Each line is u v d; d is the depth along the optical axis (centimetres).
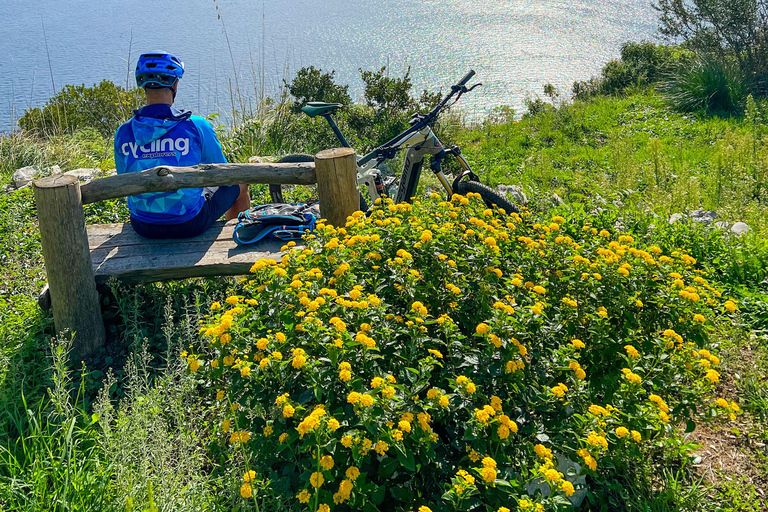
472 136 1175
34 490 215
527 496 186
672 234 467
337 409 202
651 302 282
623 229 474
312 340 215
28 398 279
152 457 237
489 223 333
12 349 299
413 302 247
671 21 1362
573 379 229
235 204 416
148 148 346
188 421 269
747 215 553
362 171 457
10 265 414
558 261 288
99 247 358
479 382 225
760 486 255
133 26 9194
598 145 1014
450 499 188
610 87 1559
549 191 668
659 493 244
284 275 253
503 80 3275
